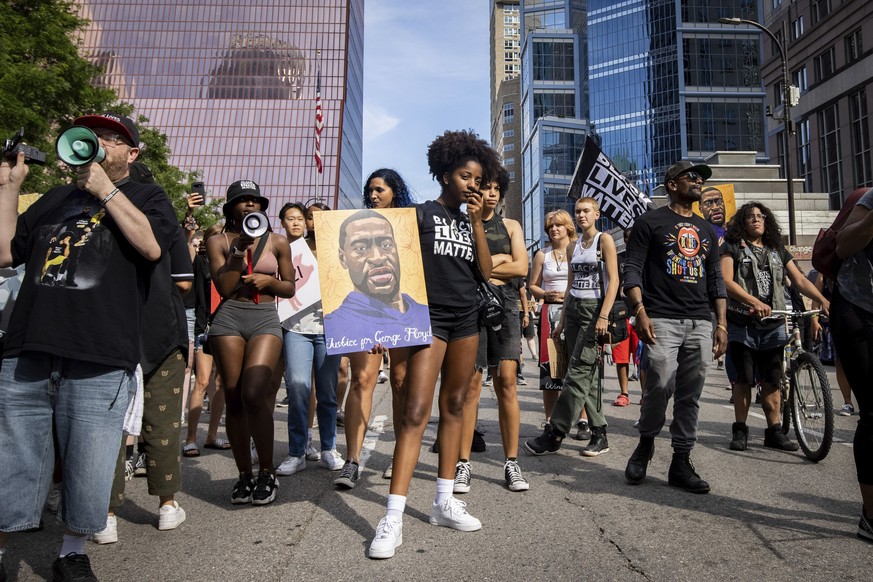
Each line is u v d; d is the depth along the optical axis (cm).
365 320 338
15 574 288
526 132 11225
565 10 11412
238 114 11188
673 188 449
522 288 1001
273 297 428
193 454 558
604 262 532
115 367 260
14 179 280
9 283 328
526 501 399
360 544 322
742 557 302
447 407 353
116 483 321
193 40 11456
